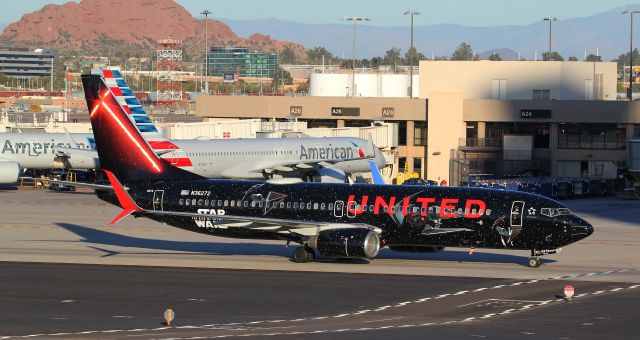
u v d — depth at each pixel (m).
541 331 117.31
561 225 163.88
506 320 123.94
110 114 183.38
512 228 165.50
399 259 180.75
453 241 168.50
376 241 168.62
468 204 167.62
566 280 155.88
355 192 174.62
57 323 122.19
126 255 184.62
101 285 149.25
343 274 160.88
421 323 122.31
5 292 143.00
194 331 117.56
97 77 182.62
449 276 159.38
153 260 177.12
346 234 167.62
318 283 151.62
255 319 125.00
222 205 179.00
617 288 148.12
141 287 147.62
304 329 118.69
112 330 118.25
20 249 191.75
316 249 177.25
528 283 152.62
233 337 114.06
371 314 128.12
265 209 177.00
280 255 186.75
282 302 136.25
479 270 166.75
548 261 180.00
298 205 175.50
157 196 181.75
